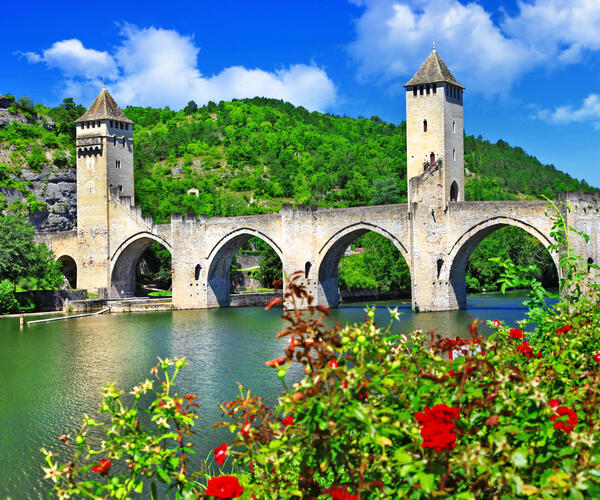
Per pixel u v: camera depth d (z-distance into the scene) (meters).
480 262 114.88
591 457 7.36
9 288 88.75
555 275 121.88
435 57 82.88
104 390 10.03
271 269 120.00
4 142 136.00
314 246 87.88
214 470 22.62
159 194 177.62
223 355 51.25
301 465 8.77
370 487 8.08
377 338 8.89
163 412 9.83
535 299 15.89
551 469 7.46
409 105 82.81
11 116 144.50
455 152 83.44
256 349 54.16
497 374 8.48
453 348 10.12
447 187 80.25
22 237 92.88
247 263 135.38
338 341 8.36
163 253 127.06
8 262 89.81
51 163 135.50
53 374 44.59
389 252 107.44
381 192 172.62
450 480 8.23
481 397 8.52
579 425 8.27
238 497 7.95
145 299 104.00
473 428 8.04
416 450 7.84
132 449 9.64
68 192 136.75
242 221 92.88
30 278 97.81
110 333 66.88
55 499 22.08
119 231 104.06
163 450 9.85
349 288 102.38
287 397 8.14
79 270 107.06
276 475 9.63
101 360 50.03
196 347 56.03
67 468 9.34
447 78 81.81
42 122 151.25
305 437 8.39
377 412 7.84
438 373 8.89
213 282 97.44
